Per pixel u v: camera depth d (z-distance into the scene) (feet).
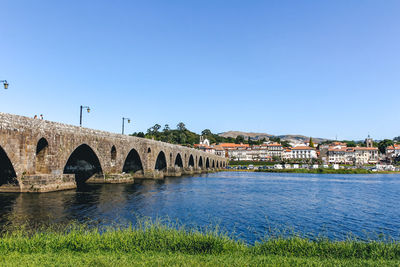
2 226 73.51
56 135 129.08
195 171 403.34
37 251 44.16
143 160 233.76
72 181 142.00
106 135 175.22
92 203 111.45
